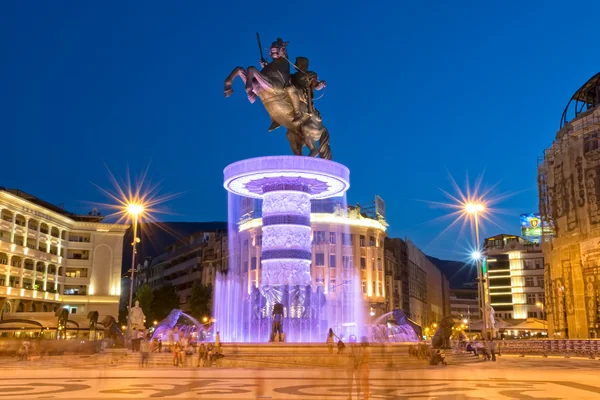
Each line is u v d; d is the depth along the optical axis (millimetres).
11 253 64500
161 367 23234
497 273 98312
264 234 25297
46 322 48281
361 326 34156
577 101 57062
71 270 76938
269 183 25312
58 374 19672
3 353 32531
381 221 93000
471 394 13453
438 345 32625
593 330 47000
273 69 24969
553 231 57438
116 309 77000
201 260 101375
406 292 102125
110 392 13742
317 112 25906
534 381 17156
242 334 25031
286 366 21203
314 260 78188
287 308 24031
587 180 49625
